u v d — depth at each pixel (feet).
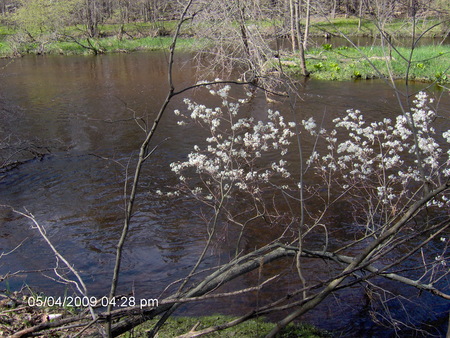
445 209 21.42
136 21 109.60
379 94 49.83
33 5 82.07
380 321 14.58
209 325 14.03
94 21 96.43
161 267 18.28
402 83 55.52
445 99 44.88
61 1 84.33
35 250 19.76
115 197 25.16
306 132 35.35
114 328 11.00
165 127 38.40
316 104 45.65
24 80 62.69
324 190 24.86
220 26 45.01
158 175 28.14
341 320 14.61
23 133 37.78
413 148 18.19
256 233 20.72
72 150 33.55
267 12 43.55
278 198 24.18
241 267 12.75
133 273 17.87
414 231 19.13
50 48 85.66
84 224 22.12
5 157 31.78
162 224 21.89
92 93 53.47
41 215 23.21
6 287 16.58
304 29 73.36
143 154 9.53
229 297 15.76
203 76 60.64
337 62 66.13
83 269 18.20
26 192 26.17
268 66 44.98
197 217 22.43
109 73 68.39
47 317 13.41
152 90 54.39
